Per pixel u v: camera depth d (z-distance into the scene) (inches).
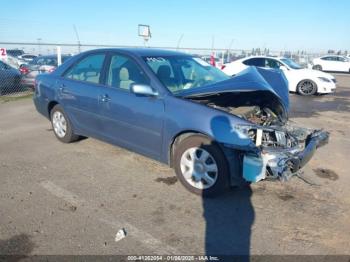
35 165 187.9
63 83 211.8
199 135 147.8
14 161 193.6
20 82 488.4
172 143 158.4
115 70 182.4
